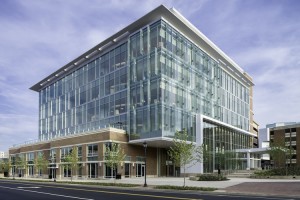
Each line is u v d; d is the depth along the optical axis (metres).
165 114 49.19
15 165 76.38
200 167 53.28
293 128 76.62
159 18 50.69
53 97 78.56
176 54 53.84
